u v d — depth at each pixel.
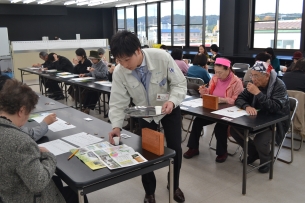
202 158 3.09
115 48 1.58
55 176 1.60
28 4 12.35
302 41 6.89
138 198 2.35
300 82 3.25
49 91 6.18
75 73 5.56
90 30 14.59
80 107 4.68
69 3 11.96
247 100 2.68
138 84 1.87
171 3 10.66
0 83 1.64
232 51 8.33
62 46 9.17
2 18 12.47
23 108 1.20
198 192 2.42
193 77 3.87
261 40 7.84
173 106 1.83
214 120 2.34
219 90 3.03
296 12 6.91
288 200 2.28
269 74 2.51
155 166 1.55
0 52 8.23
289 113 2.58
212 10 9.16
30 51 8.71
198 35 9.88
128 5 12.67
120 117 1.88
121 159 1.49
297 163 2.93
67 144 1.72
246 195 2.36
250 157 2.88
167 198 2.32
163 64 1.86
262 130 2.52
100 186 1.36
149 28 12.02
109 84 4.27
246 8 7.91
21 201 1.19
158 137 1.54
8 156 1.10
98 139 1.80
